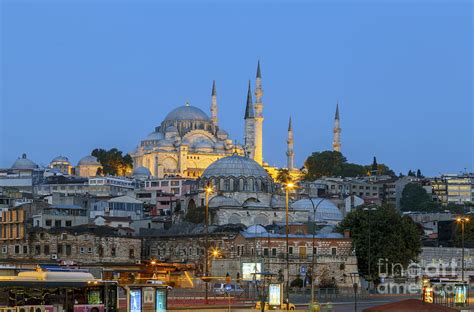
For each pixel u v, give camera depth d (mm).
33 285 97875
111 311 101875
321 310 125625
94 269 140375
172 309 120750
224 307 124938
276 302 121562
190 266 189375
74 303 99688
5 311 95875
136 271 153125
